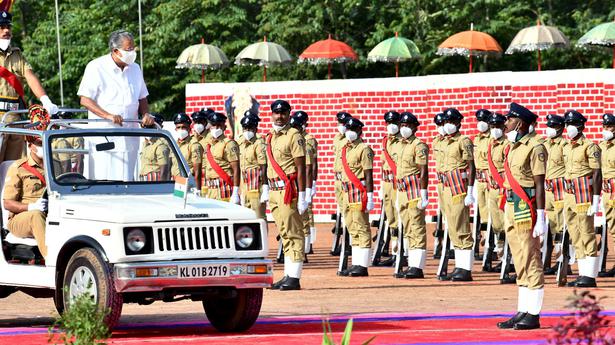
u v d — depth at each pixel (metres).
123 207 17.17
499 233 30.19
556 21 56.09
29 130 18.72
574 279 26.95
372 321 19.61
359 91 42.34
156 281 16.75
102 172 18.67
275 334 18.02
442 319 19.84
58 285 17.78
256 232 17.59
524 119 18.48
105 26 59.59
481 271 29.30
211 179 29.94
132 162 18.89
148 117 19.62
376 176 42.09
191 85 44.00
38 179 18.67
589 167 25.84
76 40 60.12
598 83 38.62
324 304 22.30
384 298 23.33
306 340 17.25
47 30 60.12
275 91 43.12
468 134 40.62
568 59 55.47
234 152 29.06
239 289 17.88
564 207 25.94
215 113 29.84
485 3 53.50
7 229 18.72
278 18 56.72
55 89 60.03
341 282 26.64
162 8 57.97
